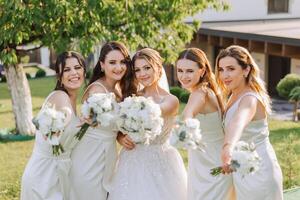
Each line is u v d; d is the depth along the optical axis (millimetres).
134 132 4234
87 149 4754
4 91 22719
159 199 4781
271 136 13125
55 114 4176
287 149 9805
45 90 22672
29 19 10109
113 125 4762
